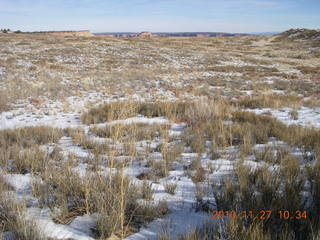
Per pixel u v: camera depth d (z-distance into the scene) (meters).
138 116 8.76
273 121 6.75
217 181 3.38
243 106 10.43
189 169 3.84
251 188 2.85
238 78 19.77
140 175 3.68
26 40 38.50
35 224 2.13
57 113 9.78
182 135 5.81
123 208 2.45
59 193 2.77
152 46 41.69
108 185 2.96
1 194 2.70
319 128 6.21
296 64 29.17
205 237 1.91
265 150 4.31
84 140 5.51
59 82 15.67
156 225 2.37
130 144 4.91
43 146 5.36
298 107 9.80
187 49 41.34
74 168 3.89
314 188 2.70
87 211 2.51
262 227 1.98
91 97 12.77
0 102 10.44
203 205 2.69
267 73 22.05
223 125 6.02
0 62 20.11
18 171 3.79
